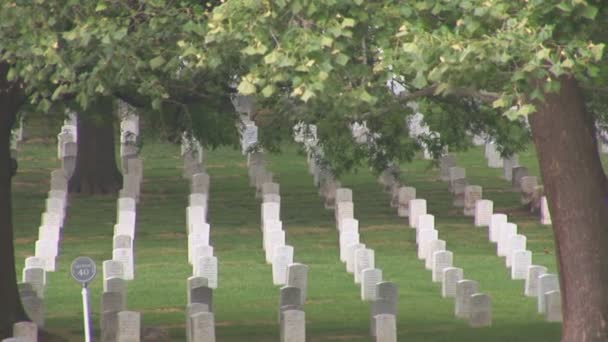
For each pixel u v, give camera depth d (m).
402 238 116.31
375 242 114.56
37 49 51.53
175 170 155.75
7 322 77.00
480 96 53.00
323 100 47.91
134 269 102.19
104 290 91.25
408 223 123.31
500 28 46.59
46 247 101.12
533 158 161.62
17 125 118.69
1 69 71.56
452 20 48.41
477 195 127.19
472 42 44.62
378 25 48.50
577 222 60.72
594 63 51.25
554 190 60.88
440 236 117.12
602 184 60.94
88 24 51.47
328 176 131.12
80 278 66.25
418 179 148.50
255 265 104.62
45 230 104.94
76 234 117.44
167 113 92.12
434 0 48.16
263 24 46.28
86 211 129.50
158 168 157.00
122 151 154.25
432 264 101.56
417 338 76.00
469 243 114.25
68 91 55.69
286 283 94.56
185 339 77.75
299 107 62.38
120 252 98.00
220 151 168.88
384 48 48.66
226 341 76.88
